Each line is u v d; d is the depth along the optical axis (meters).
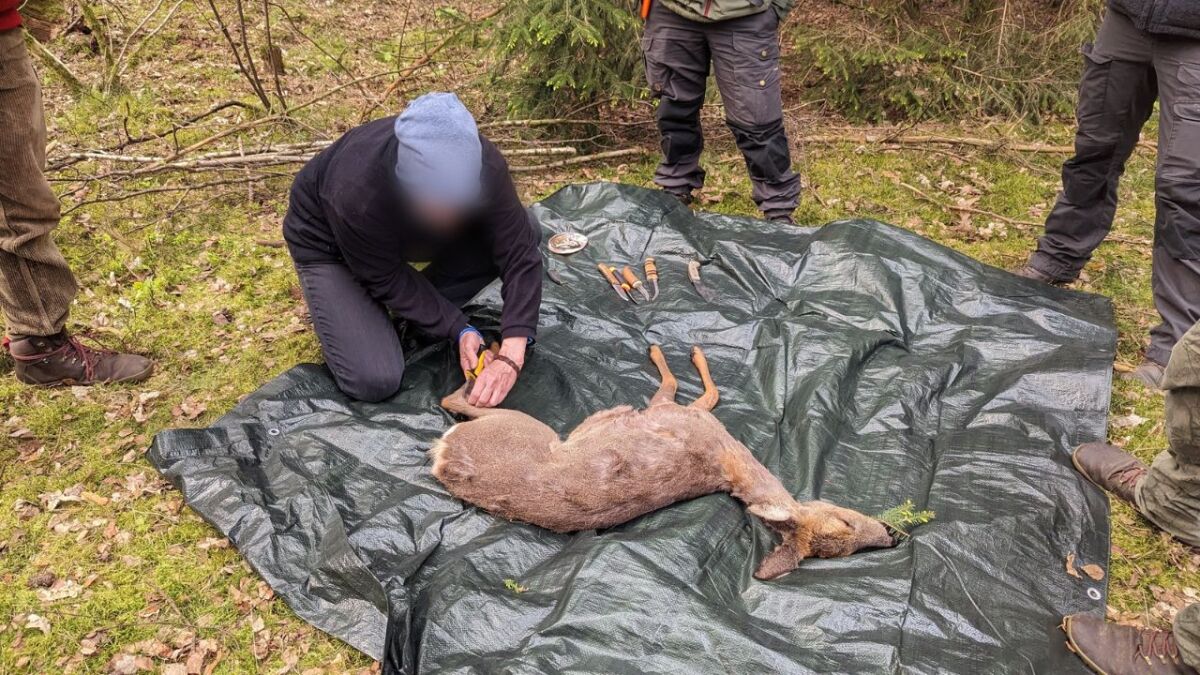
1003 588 2.83
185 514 3.24
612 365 3.89
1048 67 6.38
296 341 4.18
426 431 3.50
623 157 6.01
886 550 2.98
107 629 2.85
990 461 3.32
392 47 7.22
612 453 3.02
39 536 3.17
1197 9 3.27
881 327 4.05
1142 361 3.99
